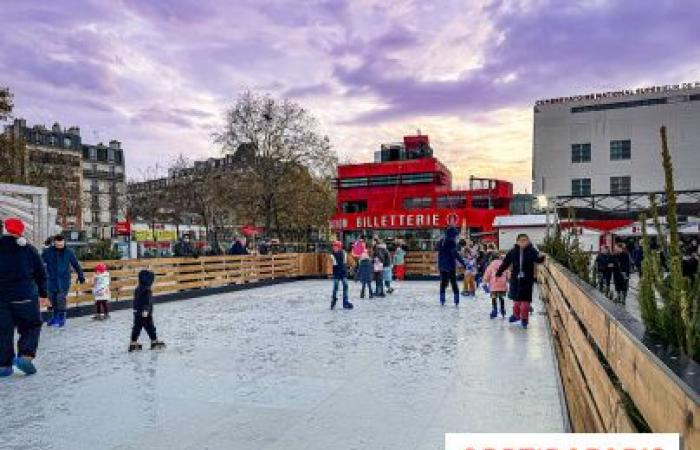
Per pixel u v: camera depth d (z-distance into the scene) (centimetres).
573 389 413
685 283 172
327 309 1309
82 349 818
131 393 566
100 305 1180
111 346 841
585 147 4041
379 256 1623
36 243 1528
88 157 8900
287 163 3944
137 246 3000
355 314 1204
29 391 578
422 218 3155
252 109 3950
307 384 596
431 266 2464
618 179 3928
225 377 632
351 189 3684
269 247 2539
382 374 639
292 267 2381
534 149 4203
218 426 461
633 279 1861
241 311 1284
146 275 805
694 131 3762
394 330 968
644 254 202
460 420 469
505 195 3338
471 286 1609
